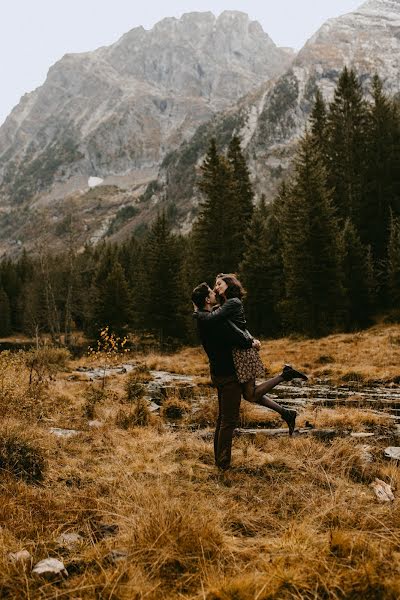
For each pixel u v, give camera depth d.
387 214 46.12
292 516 3.19
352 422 6.33
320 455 4.59
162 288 46.72
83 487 3.74
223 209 45.66
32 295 66.19
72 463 4.31
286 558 2.52
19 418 5.78
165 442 5.23
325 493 3.60
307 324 36.56
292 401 8.29
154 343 47.22
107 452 4.80
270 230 50.50
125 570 2.37
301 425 6.28
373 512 3.16
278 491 3.63
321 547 2.62
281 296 43.31
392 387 10.38
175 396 8.44
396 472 4.05
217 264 45.41
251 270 41.44
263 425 6.34
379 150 47.97
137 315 54.03
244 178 54.09
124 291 51.22
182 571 2.48
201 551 2.59
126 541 2.76
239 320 4.60
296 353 18.41
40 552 2.64
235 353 4.51
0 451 3.94
